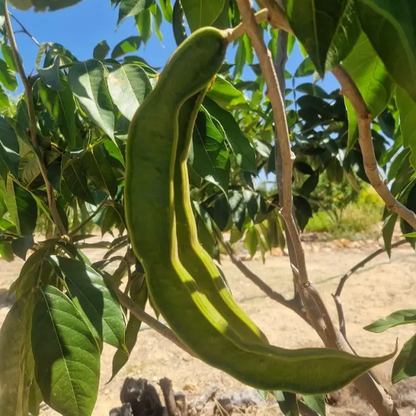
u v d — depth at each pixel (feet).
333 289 14.99
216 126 2.75
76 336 2.42
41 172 3.36
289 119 5.69
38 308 2.44
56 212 3.24
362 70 1.77
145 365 9.62
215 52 1.60
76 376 2.37
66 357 2.38
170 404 6.68
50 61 3.95
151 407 6.63
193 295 1.72
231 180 5.68
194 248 1.92
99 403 8.02
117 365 3.51
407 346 2.97
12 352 2.46
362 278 16.51
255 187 5.30
